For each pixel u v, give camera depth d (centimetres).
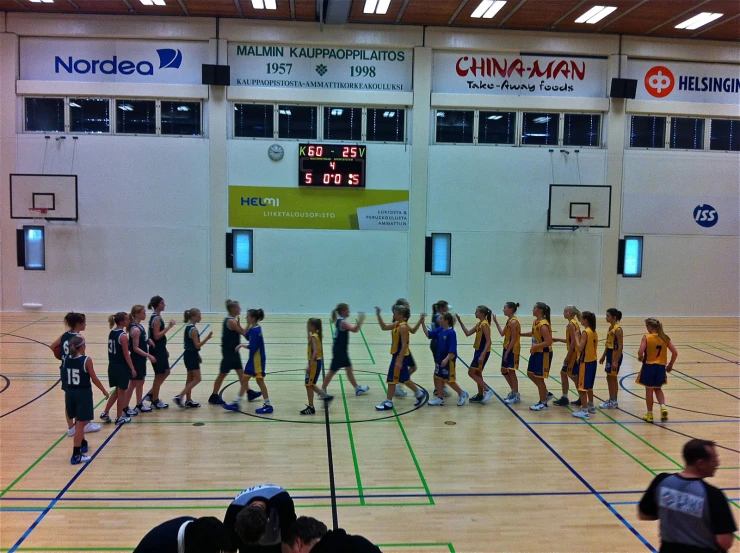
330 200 1617
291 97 1574
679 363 1134
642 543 460
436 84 1614
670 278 1698
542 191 1648
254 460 620
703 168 1681
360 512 506
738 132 1700
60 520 483
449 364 821
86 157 1559
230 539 281
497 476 588
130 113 1571
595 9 1434
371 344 1276
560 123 1645
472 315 1661
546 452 656
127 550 438
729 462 633
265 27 1559
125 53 1551
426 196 1630
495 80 1619
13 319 1470
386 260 1641
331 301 1642
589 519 500
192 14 1533
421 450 657
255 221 1606
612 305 1688
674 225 1686
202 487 551
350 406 823
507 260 1659
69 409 616
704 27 1553
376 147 1609
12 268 1568
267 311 1628
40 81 1529
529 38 1603
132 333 746
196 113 1587
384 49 1598
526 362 1132
